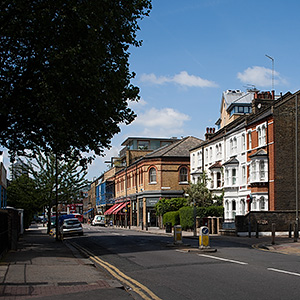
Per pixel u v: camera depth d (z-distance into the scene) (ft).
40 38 58.70
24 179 153.48
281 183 112.16
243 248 66.33
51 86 60.18
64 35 58.90
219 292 29.45
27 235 136.67
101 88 63.36
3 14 55.83
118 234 129.29
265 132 116.26
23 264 46.01
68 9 56.85
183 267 42.78
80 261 50.98
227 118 203.72
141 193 196.34
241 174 128.36
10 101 61.77
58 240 99.76
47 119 58.80
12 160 72.69
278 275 36.04
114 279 37.63
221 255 53.98
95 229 187.01
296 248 64.90
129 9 65.41
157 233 136.87
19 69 62.85
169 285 33.06
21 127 66.39
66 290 30.45
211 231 119.96
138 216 205.26
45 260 50.90
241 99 197.98
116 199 258.57
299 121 114.83
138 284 34.32
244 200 124.98
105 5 60.59
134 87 73.10
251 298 27.17
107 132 71.51
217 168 146.41
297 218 101.14
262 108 134.21
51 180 150.20
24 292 29.43
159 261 49.16
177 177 189.88
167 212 165.17
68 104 62.13
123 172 243.60
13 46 61.87
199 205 139.64
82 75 59.36
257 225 96.17
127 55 68.39
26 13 56.39
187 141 201.57
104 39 63.10
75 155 75.31
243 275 36.37
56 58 57.16
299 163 114.21
